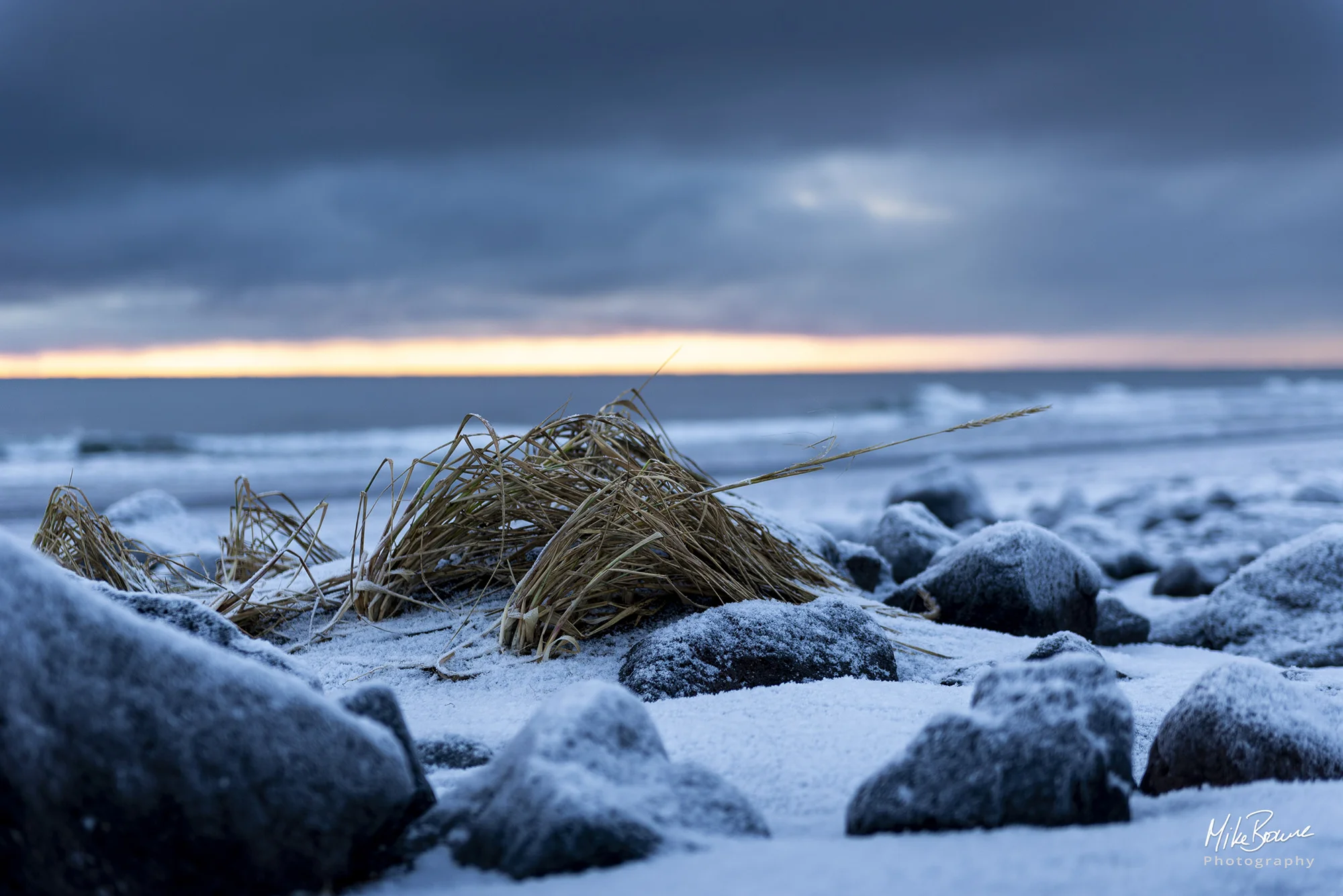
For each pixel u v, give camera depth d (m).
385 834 2.00
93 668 1.78
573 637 3.92
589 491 4.31
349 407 37.72
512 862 1.89
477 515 4.42
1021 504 14.23
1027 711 2.19
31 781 1.68
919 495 10.66
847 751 2.62
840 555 5.80
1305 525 9.81
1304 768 2.44
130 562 4.87
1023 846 1.95
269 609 4.32
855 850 1.95
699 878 1.80
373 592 4.26
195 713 1.82
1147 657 5.05
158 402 37.44
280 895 1.83
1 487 16.06
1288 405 42.16
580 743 2.11
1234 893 1.76
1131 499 13.45
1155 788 2.55
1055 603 5.00
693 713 2.95
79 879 1.71
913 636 4.46
